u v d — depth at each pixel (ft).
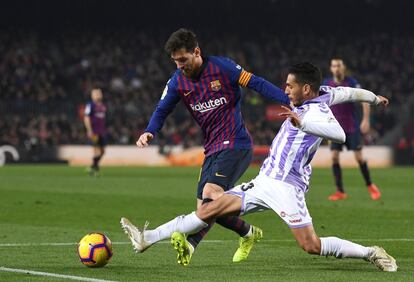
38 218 123.95
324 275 69.67
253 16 479.00
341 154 330.13
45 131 347.77
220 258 81.56
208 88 77.00
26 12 449.48
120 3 463.42
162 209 139.44
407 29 483.10
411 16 483.51
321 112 67.67
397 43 460.55
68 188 188.44
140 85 405.80
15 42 423.64
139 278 67.77
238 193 71.51
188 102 78.23
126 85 406.21
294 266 75.61
